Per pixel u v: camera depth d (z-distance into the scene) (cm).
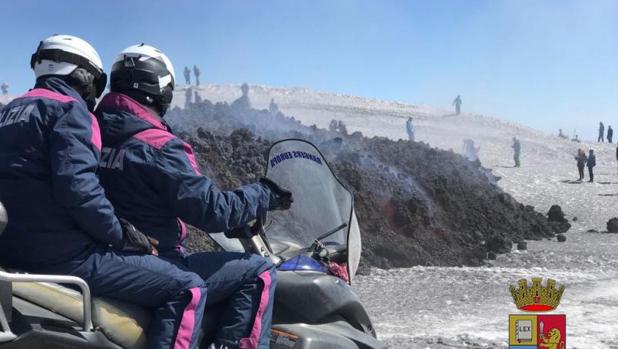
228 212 334
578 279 1235
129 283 309
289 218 423
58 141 295
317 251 410
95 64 326
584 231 2333
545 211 2702
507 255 1758
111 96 336
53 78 314
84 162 296
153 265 314
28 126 298
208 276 340
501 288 1139
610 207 2789
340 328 398
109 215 300
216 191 333
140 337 312
